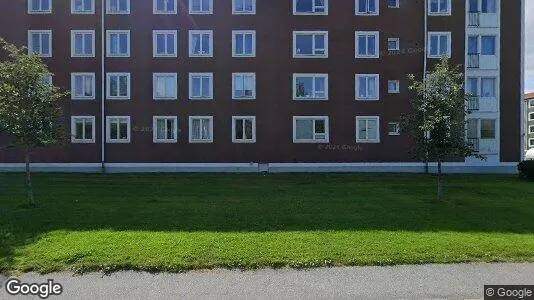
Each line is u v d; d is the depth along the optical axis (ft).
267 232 30.01
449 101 43.73
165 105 89.76
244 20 90.17
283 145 90.38
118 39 89.66
